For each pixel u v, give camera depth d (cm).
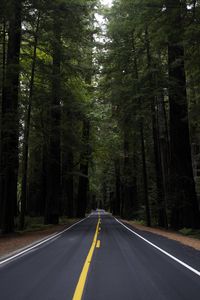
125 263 1152
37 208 5312
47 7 2392
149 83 2875
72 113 3369
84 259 1241
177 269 1045
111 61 3350
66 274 978
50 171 3547
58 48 2722
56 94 2847
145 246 1634
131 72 3322
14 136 2386
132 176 4903
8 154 2352
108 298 725
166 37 2023
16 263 1170
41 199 4803
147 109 3173
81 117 3512
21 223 2706
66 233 2467
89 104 3794
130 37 3238
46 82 3075
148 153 4656
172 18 1897
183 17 1891
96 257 1288
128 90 3012
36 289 806
